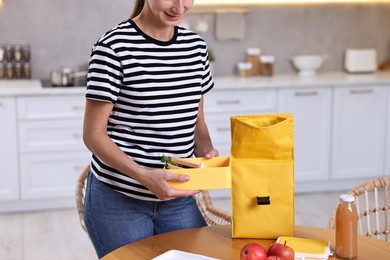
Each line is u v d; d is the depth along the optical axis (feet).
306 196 17.07
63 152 15.56
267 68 17.78
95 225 7.67
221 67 18.31
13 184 15.46
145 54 7.24
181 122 7.53
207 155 7.48
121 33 7.18
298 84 16.52
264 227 7.14
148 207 7.61
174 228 7.80
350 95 17.02
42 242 13.80
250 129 6.95
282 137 6.97
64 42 17.20
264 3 18.35
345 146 17.24
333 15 18.93
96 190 7.61
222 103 16.20
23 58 16.80
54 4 16.98
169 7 6.98
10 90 14.94
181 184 6.91
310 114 16.84
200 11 17.79
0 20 16.76
